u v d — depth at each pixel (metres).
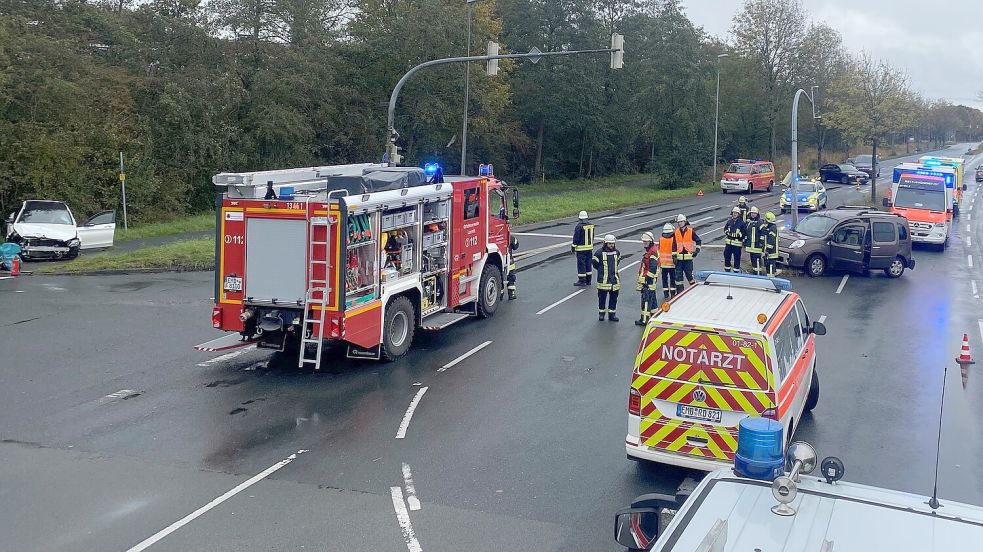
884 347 15.31
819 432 10.63
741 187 53.75
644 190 56.19
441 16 45.59
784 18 68.31
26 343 14.41
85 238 27.02
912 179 30.64
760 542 3.53
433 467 9.23
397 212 13.78
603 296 16.95
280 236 12.51
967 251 29.64
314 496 8.41
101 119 35.03
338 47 45.88
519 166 66.00
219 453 9.56
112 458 9.34
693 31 62.78
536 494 8.55
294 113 40.69
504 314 17.58
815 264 23.31
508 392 12.12
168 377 12.58
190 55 39.06
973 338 16.09
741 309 9.14
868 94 41.62
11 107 31.83
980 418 11.27
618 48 22.41
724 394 8.36
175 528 7.64
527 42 62.09
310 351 14.32
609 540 7.50
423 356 14.13
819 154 73.62
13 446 9.64
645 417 8.70
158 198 36.66
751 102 72.19
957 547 3.45
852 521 3.68
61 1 39.19
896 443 10.26
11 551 7.16
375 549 7.28
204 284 20.77
